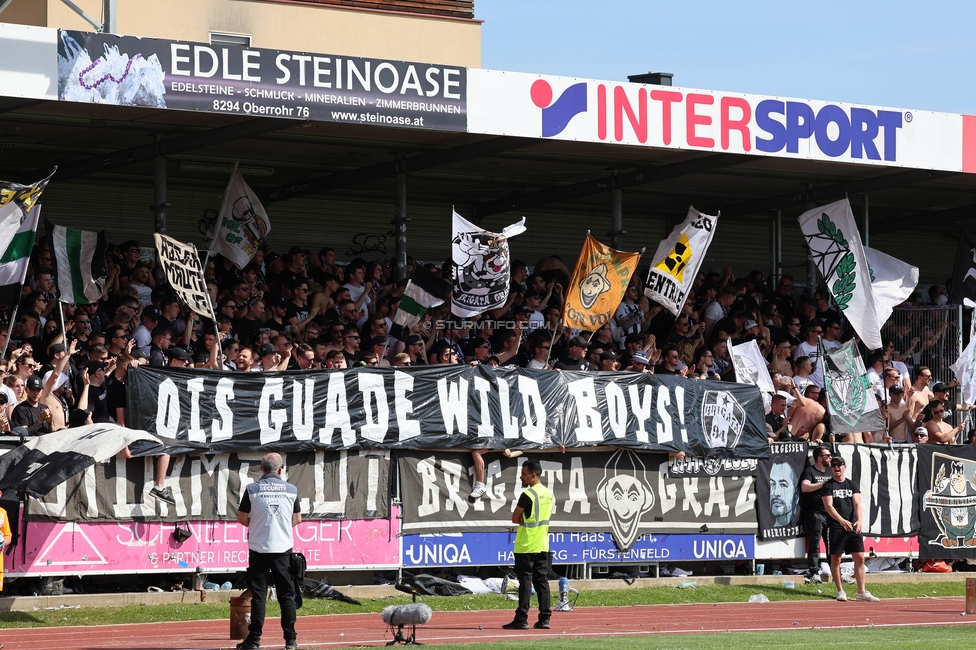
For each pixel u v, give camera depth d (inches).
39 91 689.0
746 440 852.6
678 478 829.8
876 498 895.7
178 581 706.8
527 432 776.9
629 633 636.7
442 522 755.4
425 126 793.6
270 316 858.8
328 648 562.6
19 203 699.4
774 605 794.2
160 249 709.9
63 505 660.1
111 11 824.3
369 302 936.3
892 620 724.7
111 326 743.7
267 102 746.2
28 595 665.0
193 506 693.9
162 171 895.7
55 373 685.9
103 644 575.5
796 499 869.8
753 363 889.5
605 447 806.5
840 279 964.6
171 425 687.7
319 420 723.4
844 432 885.2
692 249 894.4
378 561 737.0
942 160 974.4
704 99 890.7
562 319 839.7
